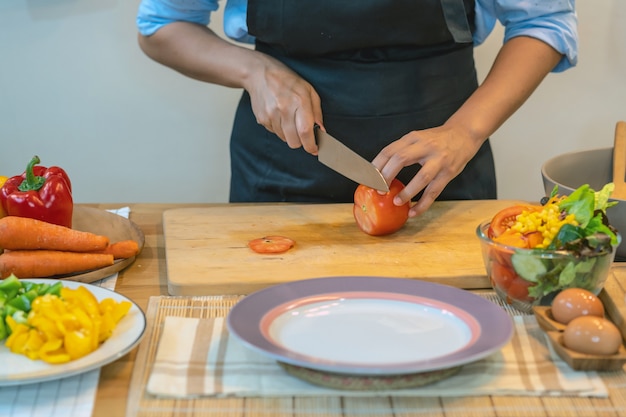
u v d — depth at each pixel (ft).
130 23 6.70
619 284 3.33
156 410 2.56
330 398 2.63
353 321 2.93
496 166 7.23
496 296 3.43
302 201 5.00
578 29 6.81
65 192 3.94
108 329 2.83
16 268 3.50
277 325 2.87
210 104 6.97
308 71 4.71
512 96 4.40
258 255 3.80
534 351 2.89
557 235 3.09
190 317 3.19
